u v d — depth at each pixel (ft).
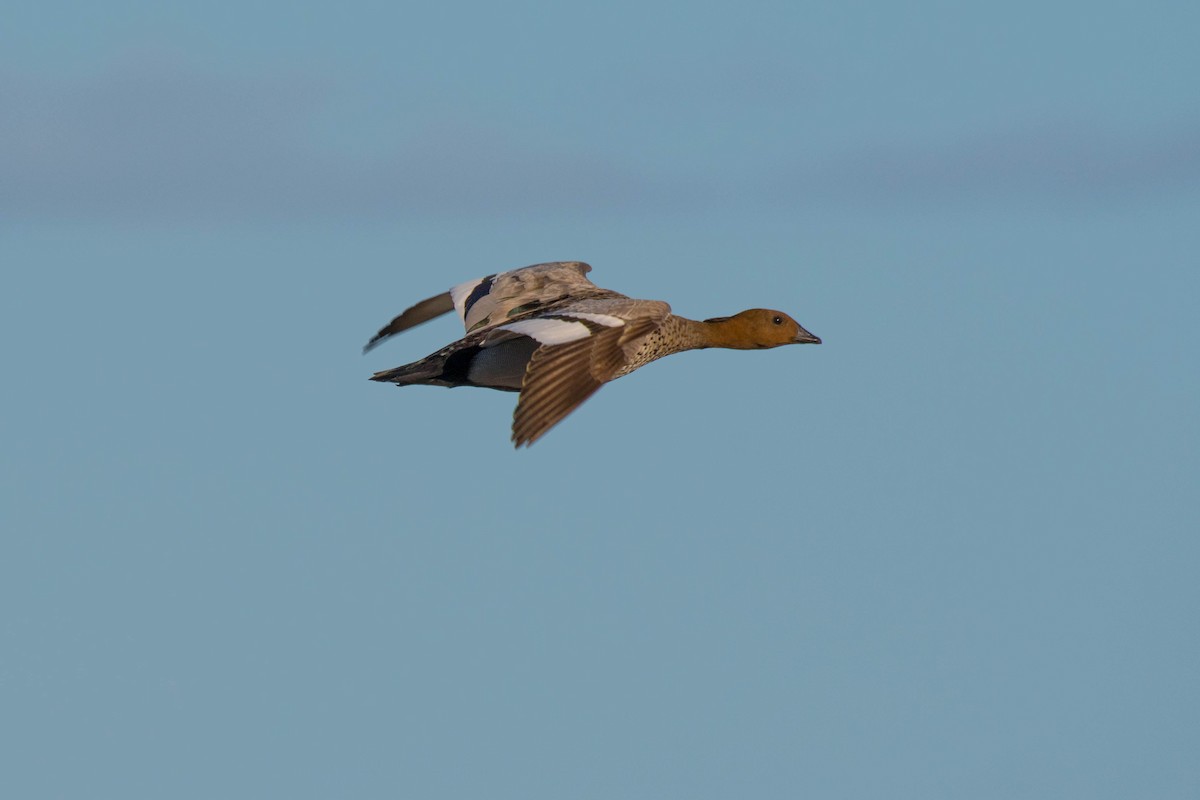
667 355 59.93
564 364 47.24
